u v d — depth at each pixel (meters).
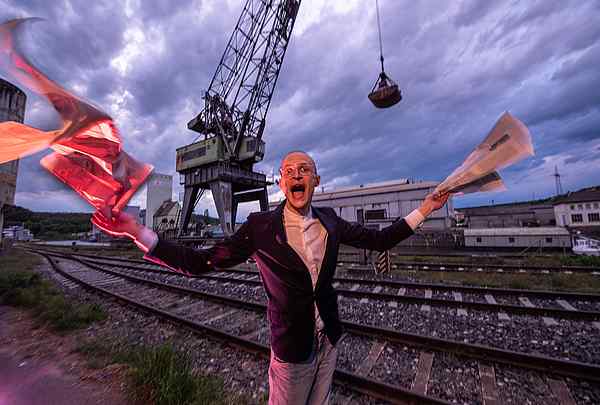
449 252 20.69
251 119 26.34
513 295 7.25
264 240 1.55
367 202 37.03
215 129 27.14
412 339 4.49
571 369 3.64
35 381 3.81
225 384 3.69
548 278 9.74
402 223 1.62
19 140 0.52
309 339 1.51
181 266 1.28
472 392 3.44
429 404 3.11
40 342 5.18
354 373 3.57
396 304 6.61
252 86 25.69
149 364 3.65
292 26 25.36
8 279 9.91
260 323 5.69
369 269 11.36
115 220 0.99
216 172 24.62
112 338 5.27
